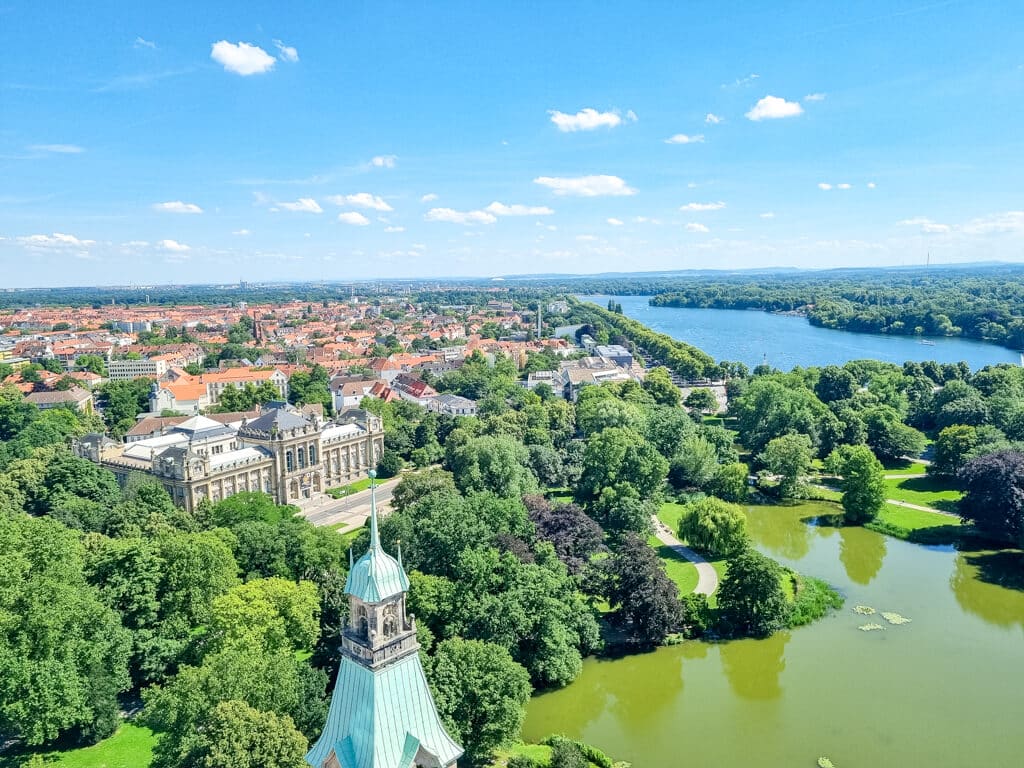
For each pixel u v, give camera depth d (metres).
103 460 193.25
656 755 92.81
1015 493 154.25
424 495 151.38
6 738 93.38
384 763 53.12
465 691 85.50
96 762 87.75
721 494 197.62
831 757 92.00
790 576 142.25
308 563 119.25
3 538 102.69
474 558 110.75
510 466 172.50
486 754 86.44
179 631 104.12
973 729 97.44
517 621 103.88
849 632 124.44
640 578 118.94
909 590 140.50
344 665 56.34
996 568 150.00
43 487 160.12
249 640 91.75
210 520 144.12
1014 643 120.00
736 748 94.12
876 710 102.12
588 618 116.50
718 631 124.06
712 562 151.75
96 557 110.62
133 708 99.19
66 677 87.62
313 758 56.62
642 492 179.50
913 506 186.62
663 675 111.75
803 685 108.56
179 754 75.81
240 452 189.88
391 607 54.97
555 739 92.06
